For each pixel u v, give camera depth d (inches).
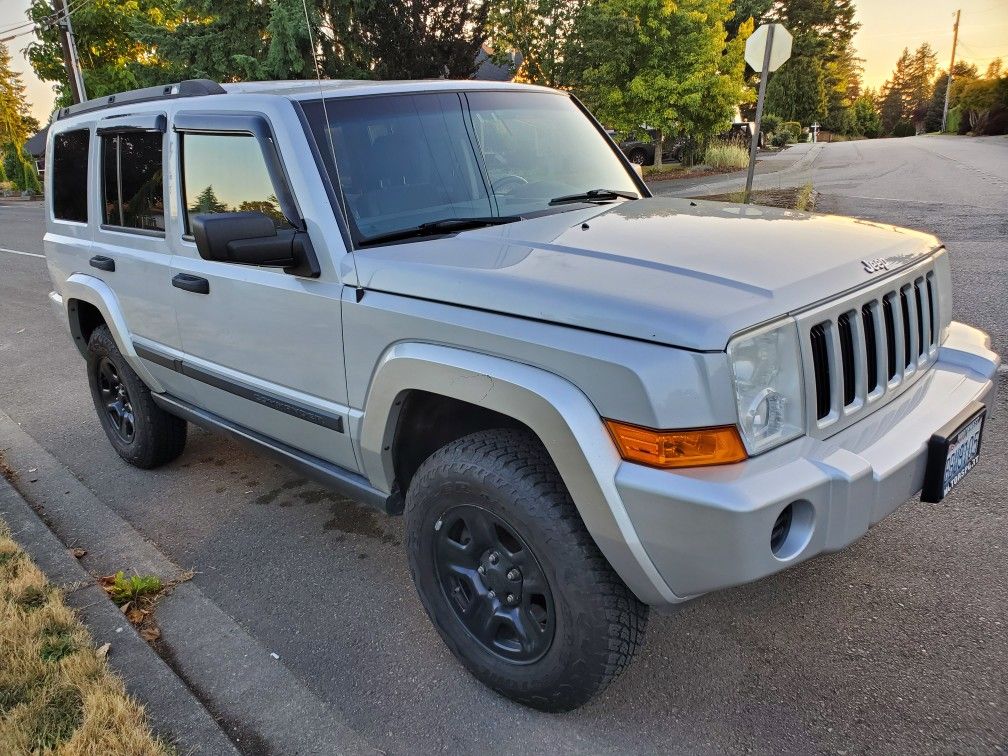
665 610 87.6
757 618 114.8
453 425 111.6
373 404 104.3
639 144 1059.9
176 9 768.9
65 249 178.9
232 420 144.3
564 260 94.8
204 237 100.3
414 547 104.1
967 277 297.4
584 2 802.8
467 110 132.3
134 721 97.0
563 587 87.9
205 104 129.7
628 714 98.9
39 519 154.9
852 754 89.4
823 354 86.7
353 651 116.2
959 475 98.7
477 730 98.6
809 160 1018.1
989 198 513.3
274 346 120.8
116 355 171.5
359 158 115.4
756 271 87.7
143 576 138.7
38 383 265.3
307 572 139.2
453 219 117.4
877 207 496.7
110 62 1252.5
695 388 75.7
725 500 74.4
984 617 110.5
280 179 113.3
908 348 103.3
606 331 80.6
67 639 114.0
